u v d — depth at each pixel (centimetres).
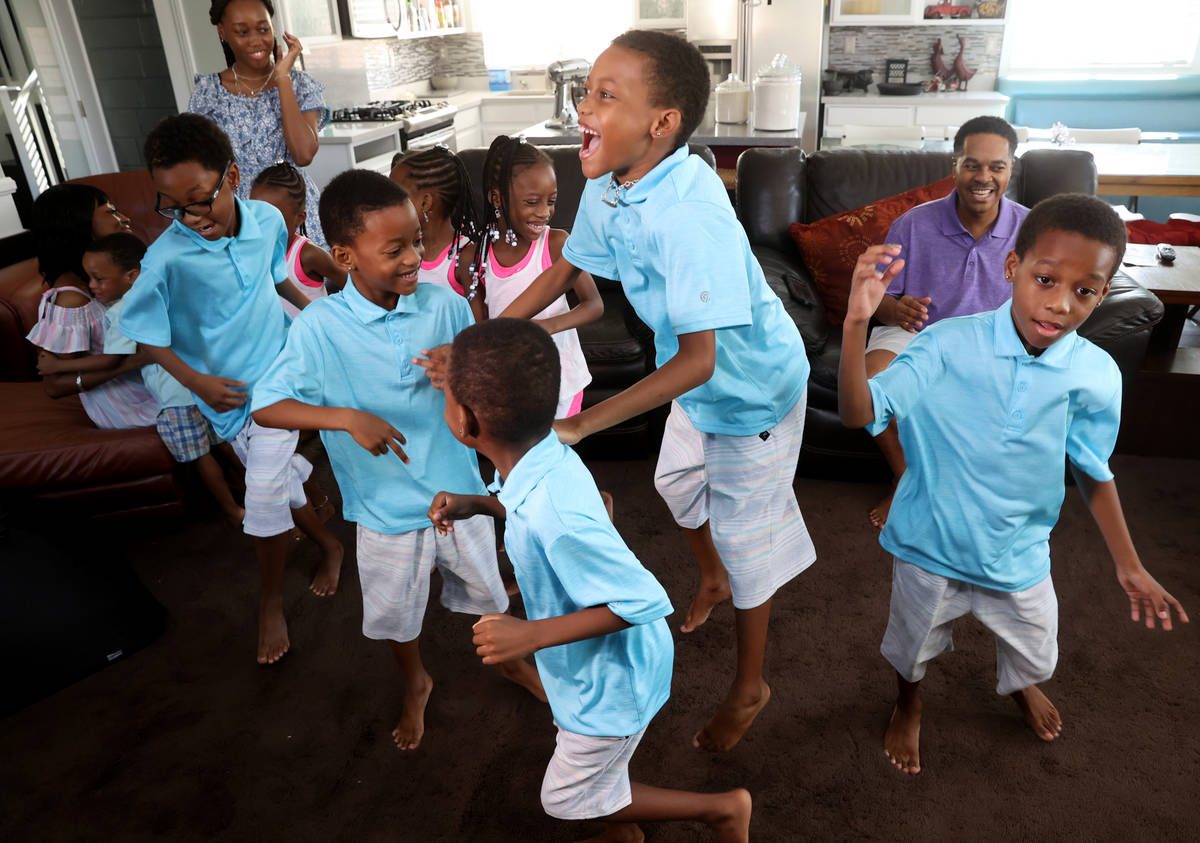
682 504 190
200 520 262
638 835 148
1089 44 635
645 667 120
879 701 182
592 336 269
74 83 488
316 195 301
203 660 204
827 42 639
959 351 135
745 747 172
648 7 655
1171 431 269
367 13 543
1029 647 151
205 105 283
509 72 680
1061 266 120
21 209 468
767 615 166
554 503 106
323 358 147
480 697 189
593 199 146
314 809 162
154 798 166
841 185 301
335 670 199
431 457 155
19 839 158
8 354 292
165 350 185
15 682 189
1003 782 162
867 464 260
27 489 232
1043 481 137
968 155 219
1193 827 151
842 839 151
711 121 482
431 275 202
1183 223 354
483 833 156
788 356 152
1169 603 135
